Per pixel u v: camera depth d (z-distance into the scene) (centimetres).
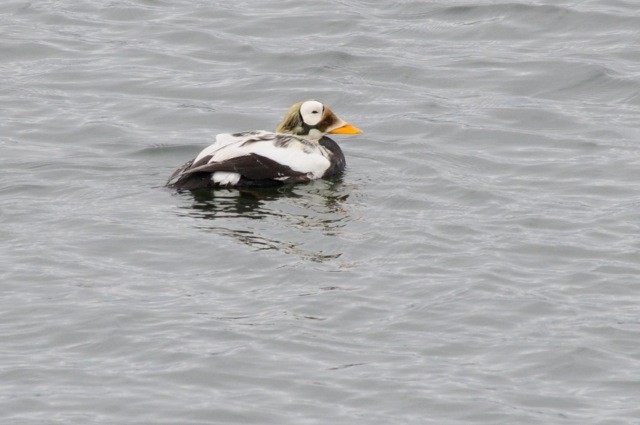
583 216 1745
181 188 1823
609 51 2430
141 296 1493
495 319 1448
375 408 1283
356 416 1270
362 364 1357
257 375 1334
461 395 1305
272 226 1697
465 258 1599
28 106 2212
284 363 1355
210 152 1864
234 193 1814
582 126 2136
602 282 1540
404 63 2398
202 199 1789
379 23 2584
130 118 2175
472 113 2191
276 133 1917
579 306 1482
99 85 2316
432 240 1650
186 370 1341
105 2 2708
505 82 2325
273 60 2425
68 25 2589
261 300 1484
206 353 1371
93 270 1559
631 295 1509
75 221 1700
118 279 1538
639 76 2320
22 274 1545
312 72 2377
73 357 1369
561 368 1354
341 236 1661
